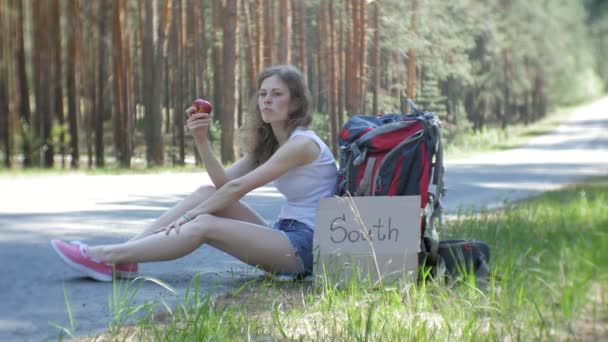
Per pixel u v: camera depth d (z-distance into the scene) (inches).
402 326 139.4
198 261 212.8
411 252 177.2
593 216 308.2
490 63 1427.2
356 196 184.4
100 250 175.5
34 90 902.4
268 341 130.1
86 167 928.3
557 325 145.9
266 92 189.0
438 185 185.9
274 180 191.6
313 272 179.0
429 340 133.2
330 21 693.9
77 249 175.0
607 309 157.5
